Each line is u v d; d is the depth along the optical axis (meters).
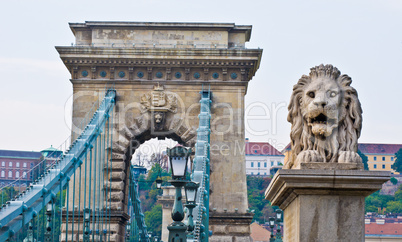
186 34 68.75
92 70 67.19
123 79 67.25
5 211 29.53
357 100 14.73
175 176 20.84
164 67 67.44
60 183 41.00
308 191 13.90
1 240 27.53
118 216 66.12
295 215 14.30
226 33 68.88
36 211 34.06
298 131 14.91
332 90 14.62
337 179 13.70
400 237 128.75
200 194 34.16
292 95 15.09
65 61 66.81
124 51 66.62
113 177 66.56
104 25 68.12
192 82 67.44
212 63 67.12
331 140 14.51
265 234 146.12
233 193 66.56
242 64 67.31
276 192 15.32
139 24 68.19
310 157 14.30
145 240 75.94
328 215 13.85
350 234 13.82
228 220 66.06
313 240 13.82
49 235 37.75
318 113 14.46
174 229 20.66
